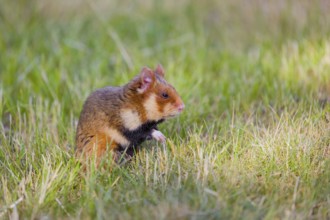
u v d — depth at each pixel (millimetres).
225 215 9844
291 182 11000
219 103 15578
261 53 18328
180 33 21125
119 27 21656
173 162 11727
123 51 18625
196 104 15359
